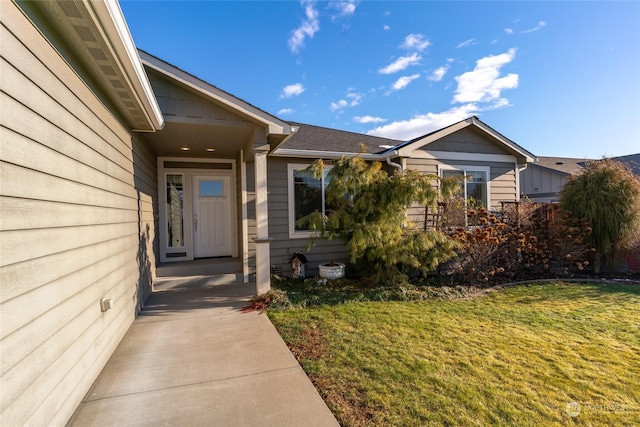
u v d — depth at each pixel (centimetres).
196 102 470
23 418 161
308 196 721
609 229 693
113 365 293
